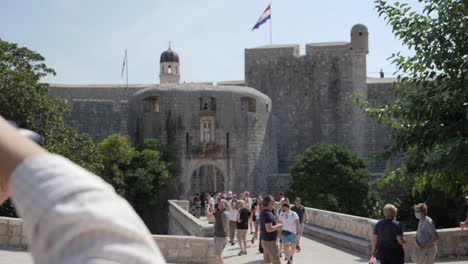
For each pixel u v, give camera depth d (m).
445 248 18.17
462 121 11.41
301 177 51.50
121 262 1.06
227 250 22.12
